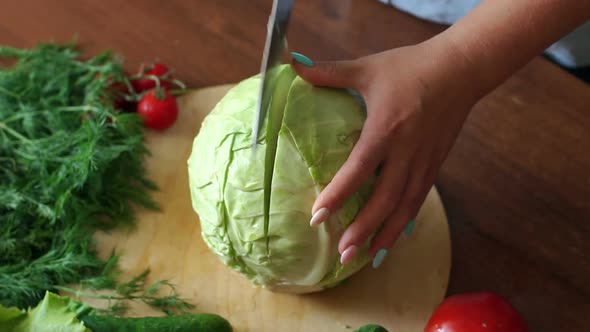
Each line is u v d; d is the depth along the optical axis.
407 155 1.12
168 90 1.63
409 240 1.42
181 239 1.43
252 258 1.21
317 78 1.14
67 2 1.76
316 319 1.33
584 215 1.46
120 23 1.73
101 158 1.42
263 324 1.33
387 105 1.10
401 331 1.32
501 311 1.21
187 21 1.74
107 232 1.43
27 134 1.56
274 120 1.10
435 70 1.10
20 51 1.62
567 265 1.40
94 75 1.62
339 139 1.14
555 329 1.33
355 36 1.71
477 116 1.58
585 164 1.52
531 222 1.46
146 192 1.48
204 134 1.26
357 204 1.15
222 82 1.66
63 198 1.36
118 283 1.37
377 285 1.38
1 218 1.42
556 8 1.08
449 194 1.49
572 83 1.60
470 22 1.12
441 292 1.37
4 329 1.16
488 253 1.42
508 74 1.15
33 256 1.42
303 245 1.16
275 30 0.98
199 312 1.34
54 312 1.17
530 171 1.51
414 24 1.73
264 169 1.13
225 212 1.19
